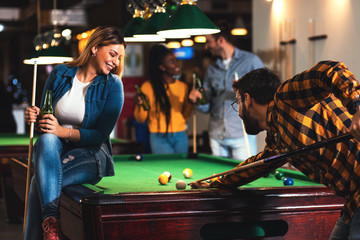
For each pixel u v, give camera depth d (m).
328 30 5.61
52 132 3.07
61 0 13.22
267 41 6.74
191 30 3.49
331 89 1.91
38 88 15.64
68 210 2.84
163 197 2.46
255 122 2.39
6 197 5.61
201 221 2.51
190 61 12.09
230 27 5.50
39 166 2.95
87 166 3.16
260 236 2.65
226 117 5.43
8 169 5.32
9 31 17.41
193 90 5.28
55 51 5.00
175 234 2.48
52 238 2.87
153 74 5.39
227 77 5.41
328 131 2.10
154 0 4.02
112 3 11.78
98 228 2.39
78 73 3.30
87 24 13.49
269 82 2.31
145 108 5.39
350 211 2.05
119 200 2.41
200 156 4.77
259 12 6.90
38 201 3.17
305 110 2.11
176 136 5.46
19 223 5.63
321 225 2.65
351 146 2.04
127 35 4.24
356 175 2.03
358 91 1.81
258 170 2.51
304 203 2.62
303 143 2.13
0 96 9.04
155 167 4.14
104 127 3.24
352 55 5.26
